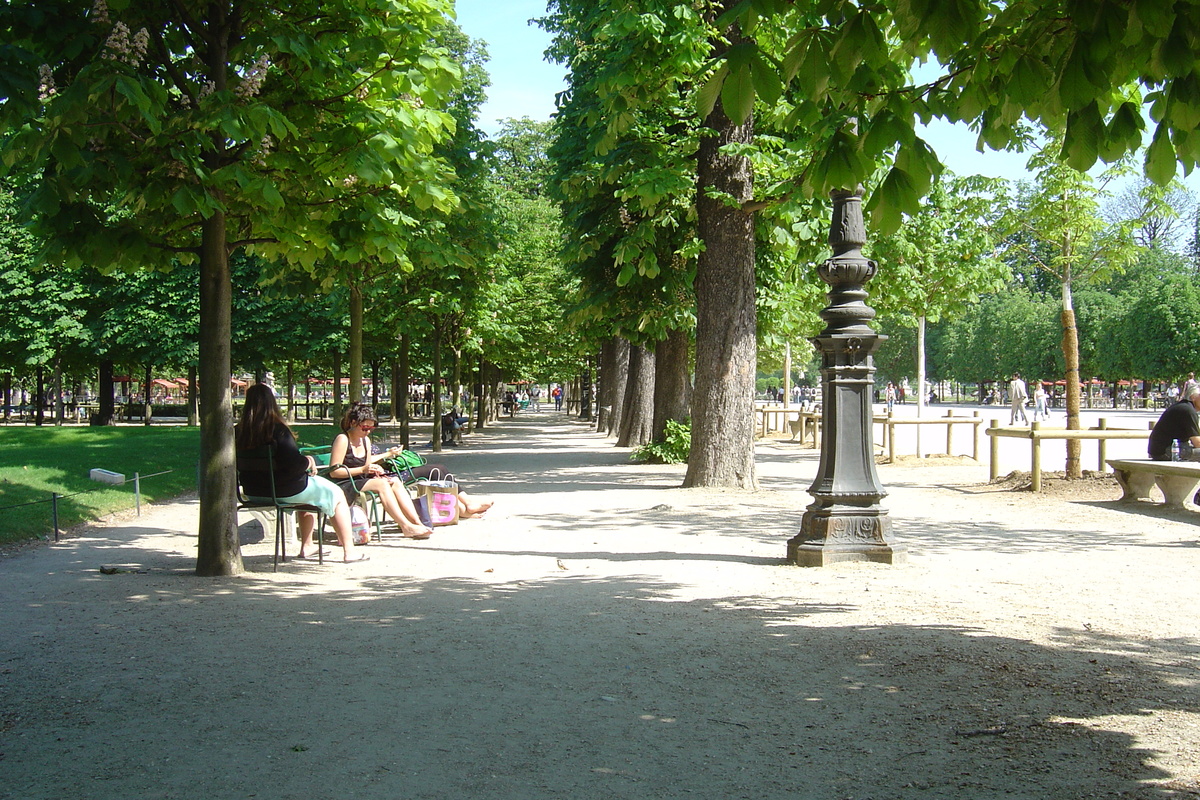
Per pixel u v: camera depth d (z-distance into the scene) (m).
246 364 41.91
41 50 6.74
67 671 5.35
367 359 45.66
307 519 9.55
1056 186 16.19
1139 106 4.04
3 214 40.50
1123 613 6.71
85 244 7.57
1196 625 6.34
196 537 10.72
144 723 4.50
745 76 3.57
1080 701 4.75
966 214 21.78
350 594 7.49
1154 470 12.75
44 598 7.31
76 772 3.90
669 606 7.00
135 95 6.12
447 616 6.70
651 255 16.73
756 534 10.91
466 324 31.92
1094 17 3.55
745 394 16.06
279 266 11.54
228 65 8.20
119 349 42.09
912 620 6.50
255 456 8.52
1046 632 6.15
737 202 15.07
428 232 11.35
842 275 8.72
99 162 6.70
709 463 16.11
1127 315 68.94
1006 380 86.56
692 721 4.51
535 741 4.25
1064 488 15.44
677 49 12.91
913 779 3.81
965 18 3.59
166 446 23.23
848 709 4.66
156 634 6.18
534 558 9.27
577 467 21.61
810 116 4.19
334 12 8.00
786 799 3.63
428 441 33.53
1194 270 76.94
